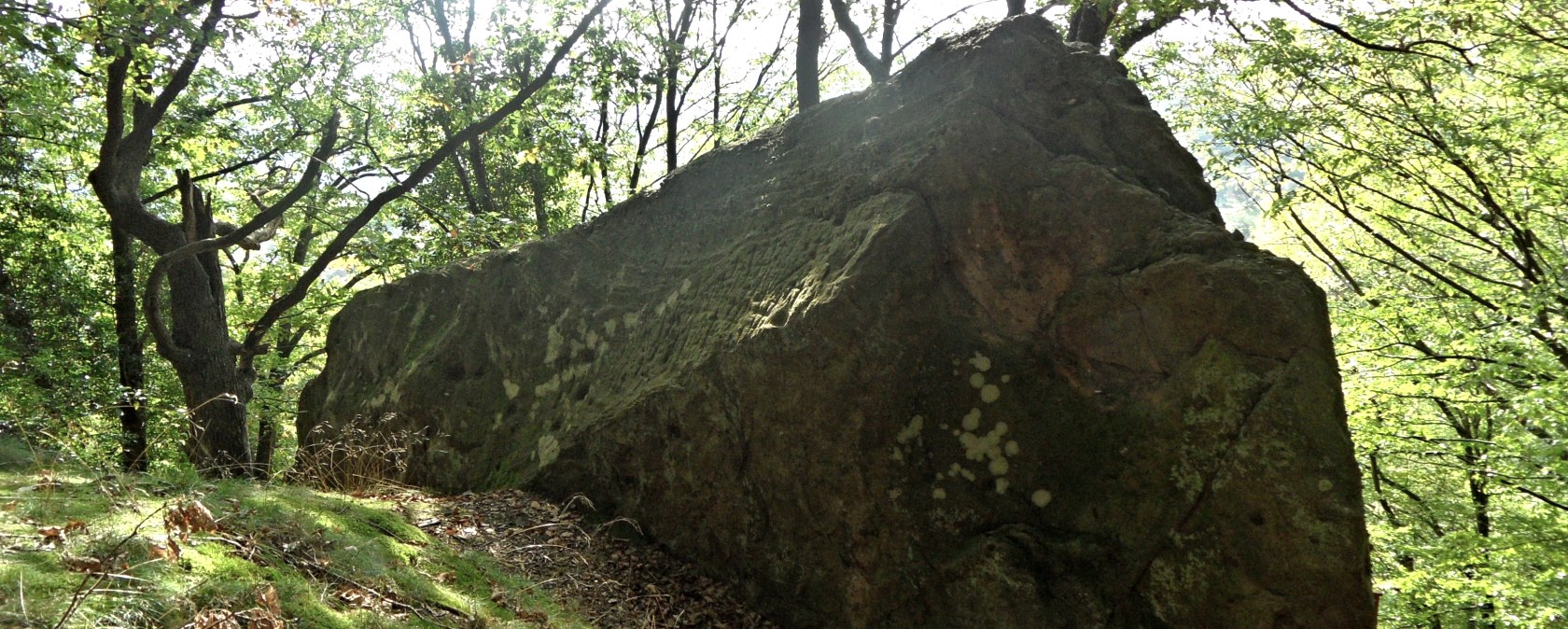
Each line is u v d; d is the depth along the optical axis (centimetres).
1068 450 467
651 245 678
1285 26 1046
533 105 1413
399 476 674
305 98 1567
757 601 511
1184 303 458
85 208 1673
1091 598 438
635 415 567
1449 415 1288
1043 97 541
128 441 1295
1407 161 1145
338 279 1866
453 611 376
